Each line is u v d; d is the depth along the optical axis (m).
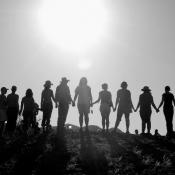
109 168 12.86
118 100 21.11
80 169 12.73
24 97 20.62
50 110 20.75
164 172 12.23
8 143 17.36
